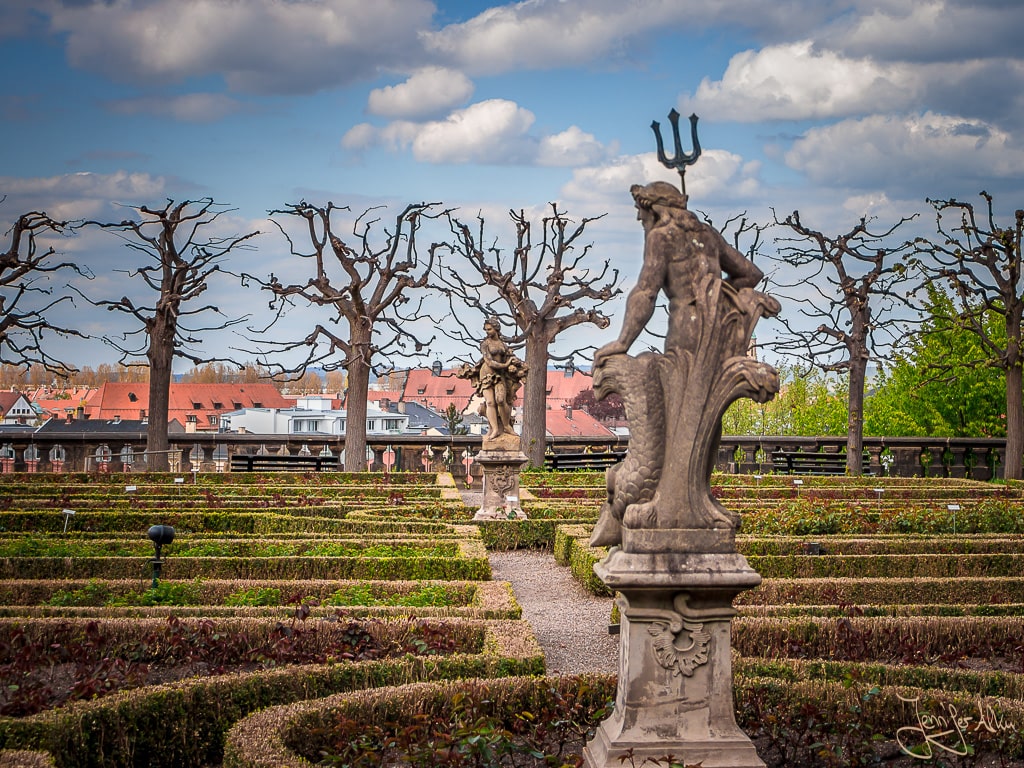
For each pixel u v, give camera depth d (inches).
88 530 716.7
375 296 1120.8
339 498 832.9
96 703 290.0
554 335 1128.2
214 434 1186.6
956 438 1206.3
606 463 1162.0
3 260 990.4
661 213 265.4
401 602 452.8
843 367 1154.0
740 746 257.4
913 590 486.6
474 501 906.7
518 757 291.6
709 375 260.7
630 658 259.6
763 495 886.4
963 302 1120.8
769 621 395.9
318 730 279.3
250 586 477.1
